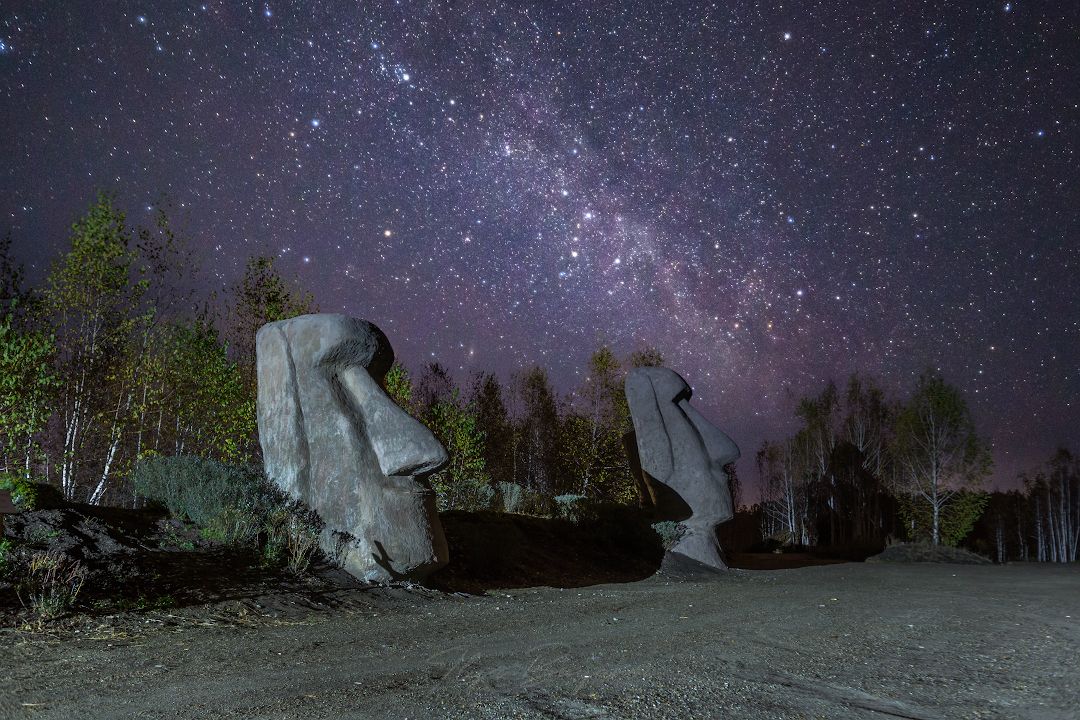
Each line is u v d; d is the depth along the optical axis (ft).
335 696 15.70
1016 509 187.21
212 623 23.79
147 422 59.41
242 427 61.67
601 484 107.45
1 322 43.11
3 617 21.40
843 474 135.44
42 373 42.47
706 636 24.56
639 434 61.98
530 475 120.88
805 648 22.58
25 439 41.57
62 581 24.27
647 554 55.93
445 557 34.55
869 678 18.53
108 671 17.53
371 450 34.53
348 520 33.47
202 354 60.70
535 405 124.47
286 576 30.60
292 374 35.99
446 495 59.31
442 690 16.43
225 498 33.88
